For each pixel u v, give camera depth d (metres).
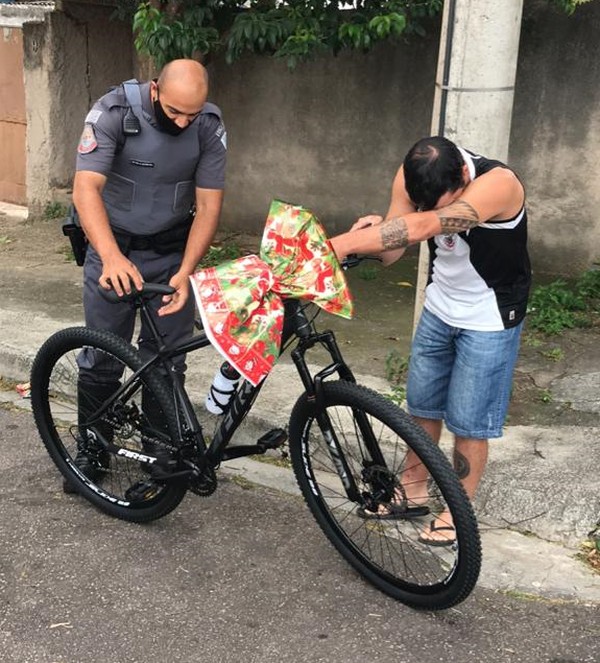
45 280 6.33
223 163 3.42
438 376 3.20
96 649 2.72
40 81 7.89
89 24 7.97
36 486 3.74
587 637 2.83
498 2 3.38
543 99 6.10
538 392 4.48
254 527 3.45
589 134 6.04
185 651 2.72
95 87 8.20
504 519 3.46
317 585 3.08
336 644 2.77
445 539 3.16
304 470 3.19
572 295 5.75
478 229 2.81
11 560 3.19
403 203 2.99
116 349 3.32
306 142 7.06
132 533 3.39
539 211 6.32
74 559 3.21
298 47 5.55
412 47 6.49
